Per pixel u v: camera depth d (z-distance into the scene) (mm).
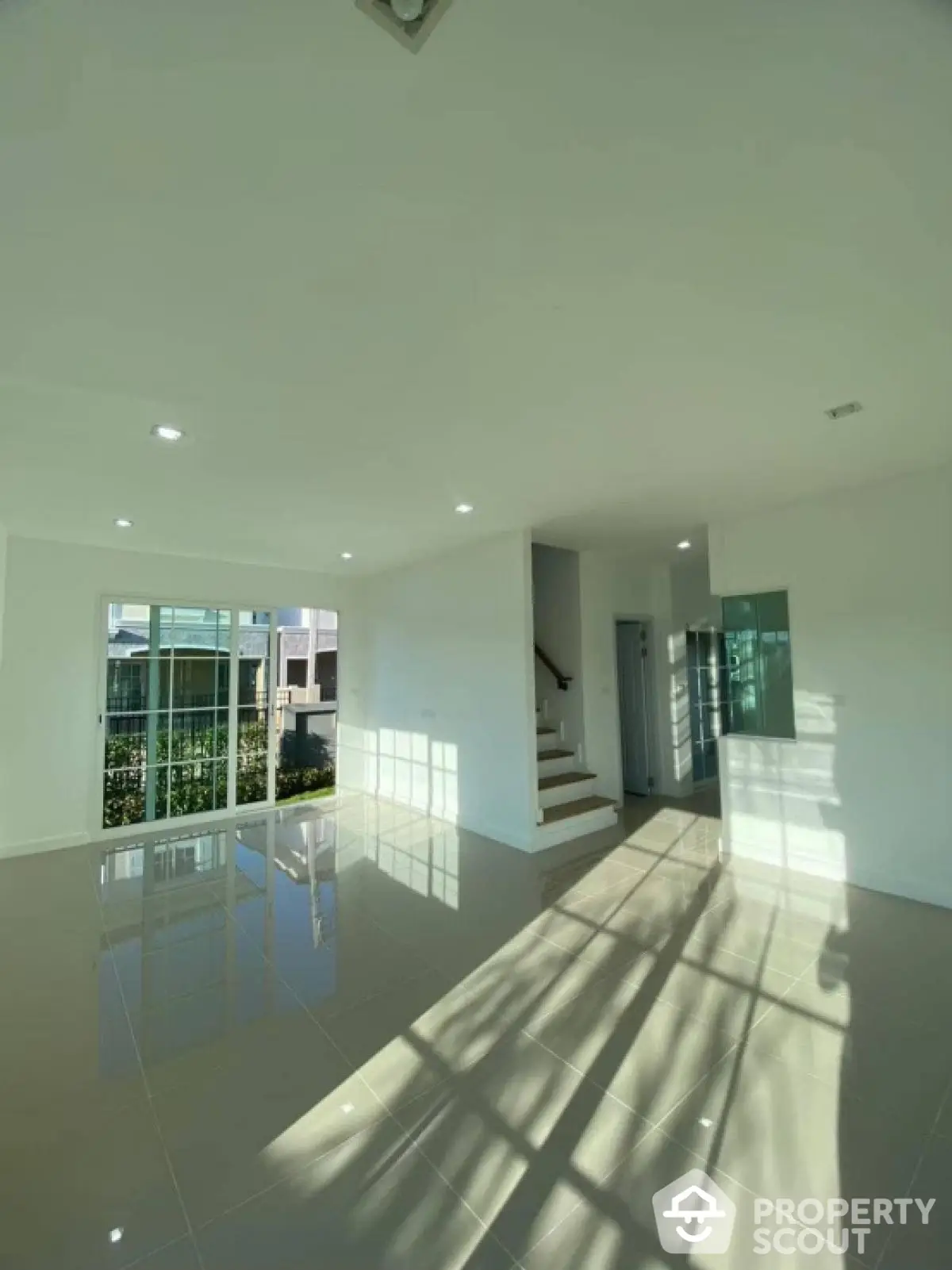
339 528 4238
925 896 3221
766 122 1116
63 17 894
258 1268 1331
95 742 4684
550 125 1111
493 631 4688
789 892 3400
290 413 2322
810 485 3404
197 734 5262
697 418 2438
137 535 4379
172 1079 1948
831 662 3607
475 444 2674
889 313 1722
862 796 3473
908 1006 2268
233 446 2645
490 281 1552
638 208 1312
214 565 5406
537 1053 2045
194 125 1090
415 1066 1996
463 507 3732
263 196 1257
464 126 1107
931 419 2484
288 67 984
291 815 5426
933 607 3199
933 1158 1584
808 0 905
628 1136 1684
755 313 1715
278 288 1563
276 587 5836
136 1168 1597
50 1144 1682
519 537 4441
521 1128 1722
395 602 5887
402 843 4527
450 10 900
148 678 5004
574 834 4609
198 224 1331
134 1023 2260
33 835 4359
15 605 4355
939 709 3178
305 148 1146
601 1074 1937
